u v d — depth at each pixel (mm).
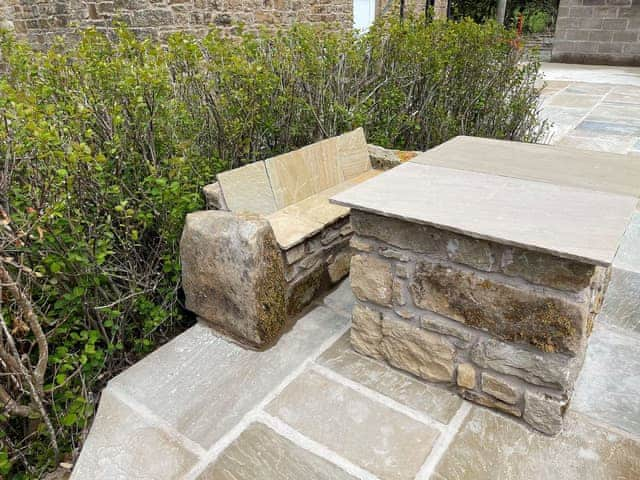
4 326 1597
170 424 1867
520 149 2453
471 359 1837
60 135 2115
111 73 2469
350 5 7055
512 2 12828
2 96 2277
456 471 1639
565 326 1560
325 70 3631
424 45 4180
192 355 2230
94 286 2229
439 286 1806
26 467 1801
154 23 4668
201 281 2258
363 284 2031
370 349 2146
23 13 5434
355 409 1902
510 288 1634
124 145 2400
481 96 4645
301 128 3498
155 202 2398
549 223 1591
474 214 1684
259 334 2197
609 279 2576
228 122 2893
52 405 1961
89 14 4969
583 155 2309
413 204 1792
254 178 2604
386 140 3877
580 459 1664
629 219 1601
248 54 3236
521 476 1614
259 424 1850
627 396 1928
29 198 1956
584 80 8414
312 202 2809
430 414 1869
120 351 2318
